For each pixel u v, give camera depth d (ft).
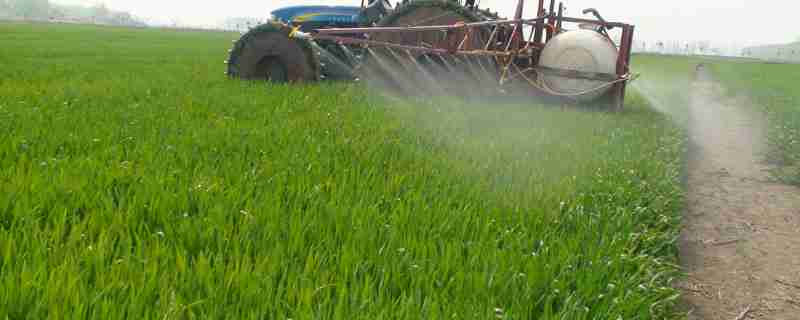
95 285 8.56
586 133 28.68
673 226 16.38
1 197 11.86
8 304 7.74
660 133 31.78
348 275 9.73
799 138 34.60
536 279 10.05
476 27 43.16
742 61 412.98
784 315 12.15
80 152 17.46
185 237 10.88
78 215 11.82
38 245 9.82
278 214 12.17
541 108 38.70
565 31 42.98
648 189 18.53
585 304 9.55
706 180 25.32
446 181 16.49
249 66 41.78
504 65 42.96
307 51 40.40
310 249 10.59
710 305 12.46
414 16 44.01
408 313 8.16
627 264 11.59
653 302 10.58
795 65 334.24
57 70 47.85
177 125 22.25
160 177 14.43
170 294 8.46
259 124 23.95
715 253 15.85
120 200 12.37
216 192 13.79
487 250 11.12
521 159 20.63
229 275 9.12
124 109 25.62
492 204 14.52
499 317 8.41
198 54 97.86
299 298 8.57
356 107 31.07
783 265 15.10
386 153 20.06
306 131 22.45
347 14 46.78
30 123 20.48
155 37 205.67
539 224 13.38
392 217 12.60
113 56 80.94
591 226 13.51
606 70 41.19
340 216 12.32
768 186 24.54
